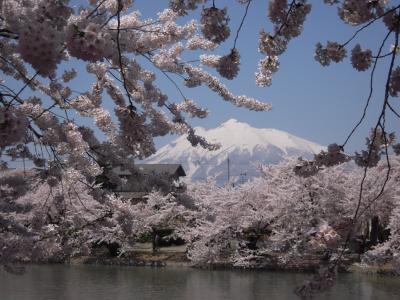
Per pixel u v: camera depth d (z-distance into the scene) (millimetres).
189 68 6867
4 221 7113
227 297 19719
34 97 5965
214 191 32031
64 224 8828
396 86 3691
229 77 4289
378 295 19312
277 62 4605
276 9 4184
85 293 20531
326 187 27344
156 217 31250
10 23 3039
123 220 7848
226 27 3975
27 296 19594
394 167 27078
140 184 6469
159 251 34594
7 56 6008
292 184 28156
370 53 4012
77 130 6105
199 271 28141
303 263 27406
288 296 19672
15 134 2627
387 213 27719
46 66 2402
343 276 24156
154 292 20984
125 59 6086
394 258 23844
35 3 3137
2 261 7184
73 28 2529
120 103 6457
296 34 4242
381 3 3664
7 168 7316
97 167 6461
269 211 29094
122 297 19828
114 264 30719
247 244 30406
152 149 4848
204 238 29625
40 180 7219
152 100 6363
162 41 6074
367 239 30812
